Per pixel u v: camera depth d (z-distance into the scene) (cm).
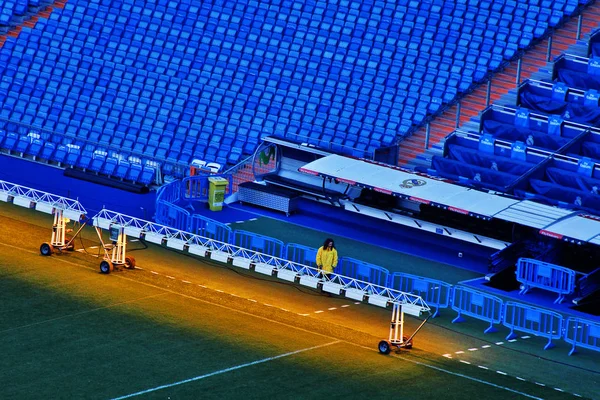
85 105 9850
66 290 7312
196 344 6700
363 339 6912
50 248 7806
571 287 7488
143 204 8769
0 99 9956
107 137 9575
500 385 6438
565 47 9781
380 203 8644
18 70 10194
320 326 7056
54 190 8956
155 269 7738
